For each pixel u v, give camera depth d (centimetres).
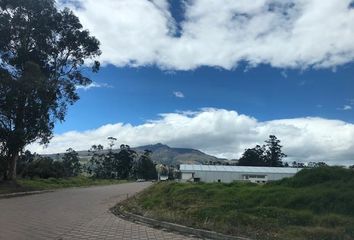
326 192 1716
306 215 1538
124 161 12631
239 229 1466
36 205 2561
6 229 1466
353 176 1966
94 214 2170
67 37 4366
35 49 4259
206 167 7056
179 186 2884
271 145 10612
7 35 4119
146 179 13212
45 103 4094
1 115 4016
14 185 4209
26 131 4119
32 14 4191
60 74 4478
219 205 1917
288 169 7031
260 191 2038
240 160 10550
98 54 4553
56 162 7106
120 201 3184
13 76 4059
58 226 1606
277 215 1608
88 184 6794
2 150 4206
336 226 1418
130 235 1440
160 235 1454
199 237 1427
